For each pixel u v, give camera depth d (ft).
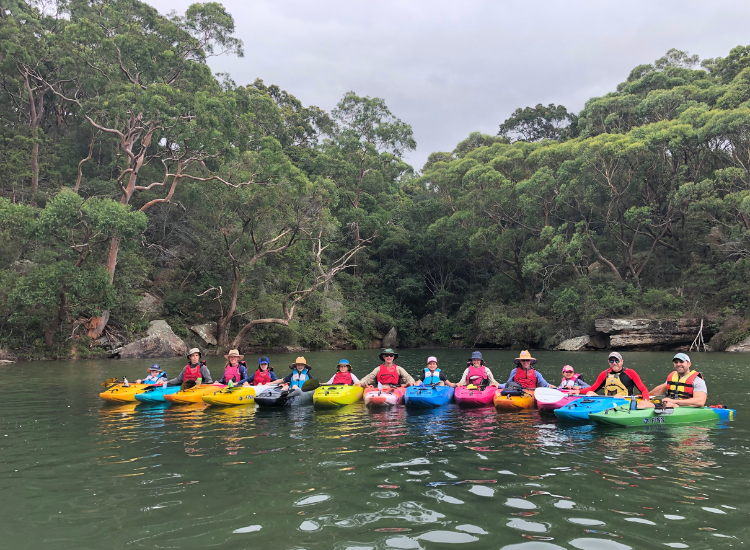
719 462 18.11
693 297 99.35
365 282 138.21
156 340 81.15
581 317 102.53
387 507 13.66
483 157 132.87
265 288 107.96
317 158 140.87
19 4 108.27
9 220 69.77
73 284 71.77
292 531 12.07
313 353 100.83
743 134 92.02
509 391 31.09
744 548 11.02
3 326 75.00
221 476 16.65
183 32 88.43
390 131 150.00
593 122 138.31
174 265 103.65
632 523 12.46
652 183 110.32
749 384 41.14
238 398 32.53
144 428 25.02
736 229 93.81
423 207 138.21
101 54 82.84
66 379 47.85
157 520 12.87
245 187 87.10
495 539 11.56
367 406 31.86
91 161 124.47
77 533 12.14
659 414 25.13
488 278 136.26
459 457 18.99
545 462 18.21
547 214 112.68
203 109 80.18
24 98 114.32
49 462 18.66
